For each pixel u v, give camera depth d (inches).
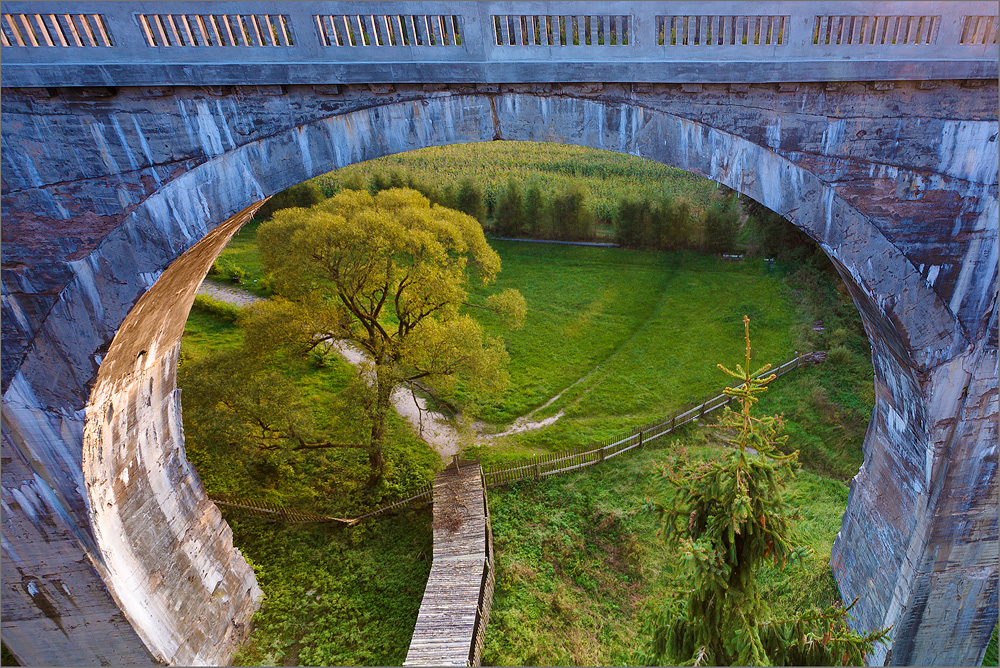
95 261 323.3
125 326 338.0
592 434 626.5
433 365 507.5
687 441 605.6
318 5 296.2
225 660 423.5
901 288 335.9
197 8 292.4
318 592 474.6
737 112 314.5
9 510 333.1
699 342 765.9
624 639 425.1
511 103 325.4
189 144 317.4
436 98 322.0
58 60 293.1
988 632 402.9
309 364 746.8
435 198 1123.3
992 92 294.5
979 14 281.4
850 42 298.2
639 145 330.6
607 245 1043.9
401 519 536.1
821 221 331.0
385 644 427.8
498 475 562.9
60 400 330.3
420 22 305.0
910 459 377.7
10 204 309.6
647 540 499.5
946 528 360.5
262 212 1216.2
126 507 370.0
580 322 829.2
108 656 375.6
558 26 305.1
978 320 335.9
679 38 303.7
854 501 447.5
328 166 333.4
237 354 516.7
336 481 579.8
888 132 309.7
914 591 377.1
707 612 259.6
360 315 531.8
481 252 560.7
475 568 448.8
